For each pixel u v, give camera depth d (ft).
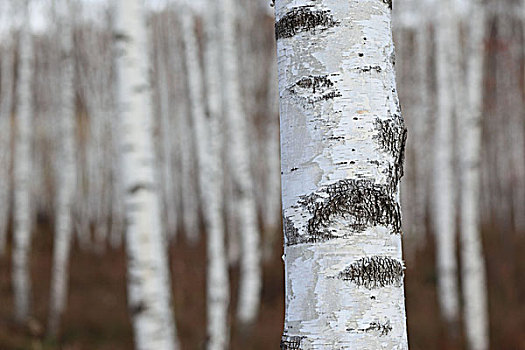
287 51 4.38
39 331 28.55
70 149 31.17
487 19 56.90
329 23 4.22
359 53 4.19
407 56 62.44
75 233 64.18
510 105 65.21
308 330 4.13
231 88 25.20
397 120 4.32
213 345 20.90
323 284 4.09
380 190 4.14
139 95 12.36
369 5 4.25
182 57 61.82
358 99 4.17
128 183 12.21
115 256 50.88
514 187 67.77
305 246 4.19
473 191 24.94
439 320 29.84
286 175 4.37
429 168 65.05
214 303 21.11
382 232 4.15
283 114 4.42
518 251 44.91
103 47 66.08
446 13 29.78
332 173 4.14
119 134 12.35
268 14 55.93
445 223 29.17
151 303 12.01
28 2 30.78
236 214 47.44
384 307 4.09
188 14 27.20
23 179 31.50
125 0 12.43
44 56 71.31
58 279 29.43
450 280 28.68
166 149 58.70
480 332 24.62
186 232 61.05
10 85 53.21
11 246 55.16
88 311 31.35
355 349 4.00
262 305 33.53
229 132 25.66
